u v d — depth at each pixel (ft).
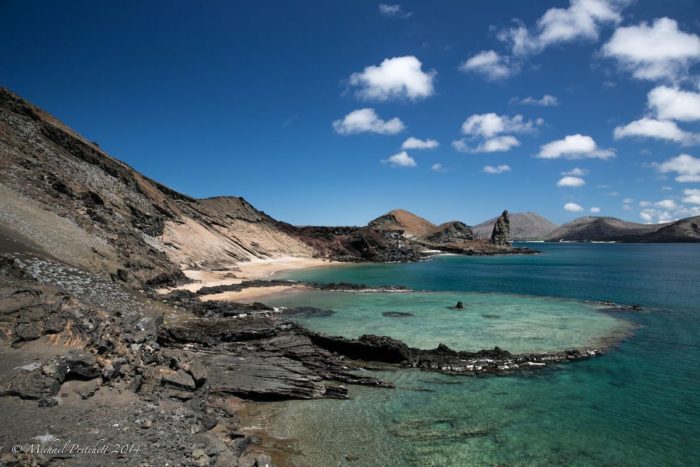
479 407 61.36
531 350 89.20
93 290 86.89
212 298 144.66
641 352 88.94
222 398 59.11
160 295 117.50
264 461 40.75
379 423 55.47
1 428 34.30
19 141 162.61
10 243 85.30
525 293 173.17
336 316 120.98
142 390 48.16
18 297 52.29
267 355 75.31
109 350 51.52
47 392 39.91
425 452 48.37
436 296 160.15
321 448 48.39
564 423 56.70
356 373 74.59
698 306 144.05
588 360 83.46
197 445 39.14
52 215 123.44
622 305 143.43
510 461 47.01
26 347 46.39
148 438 38.17
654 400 64.69
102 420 39.29
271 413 57.52
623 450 50.19
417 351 83.25
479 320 117.29
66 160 180.75
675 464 47.50
